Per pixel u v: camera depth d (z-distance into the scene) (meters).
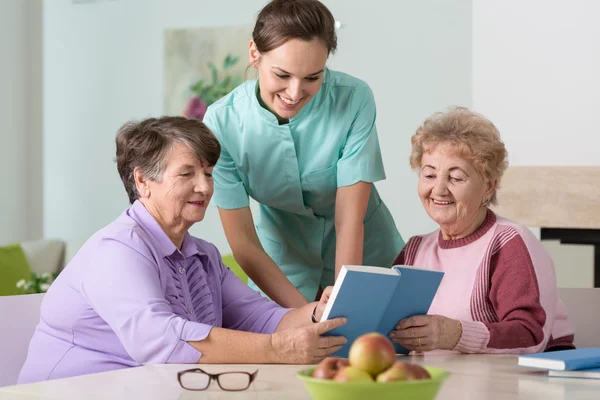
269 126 2.28
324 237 2.59
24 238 5.86
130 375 1.41
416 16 4.81
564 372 1.42
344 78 2.32
